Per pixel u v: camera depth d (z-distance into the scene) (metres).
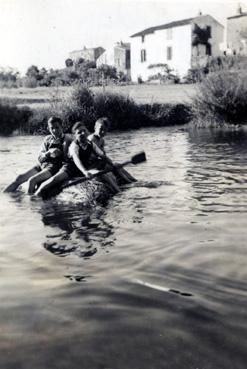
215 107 20.47
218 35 38.03
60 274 4.03
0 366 2.62
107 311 3.27
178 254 4.43
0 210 6.57
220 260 4.20
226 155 11.65
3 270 4.16
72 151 7.63
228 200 6.72
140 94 27.84
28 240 5.10
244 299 3.38
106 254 4.52
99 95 20.62
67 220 5.93
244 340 2.81
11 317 3.21
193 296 3.47
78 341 2.87
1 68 31.48
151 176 8.93
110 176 7.73
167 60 39.38
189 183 8.12
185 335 2.90
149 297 3.48
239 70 21.91
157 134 17.95
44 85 31.72
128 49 39.69
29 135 18.91
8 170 10.26
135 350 2.75
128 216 6.01
